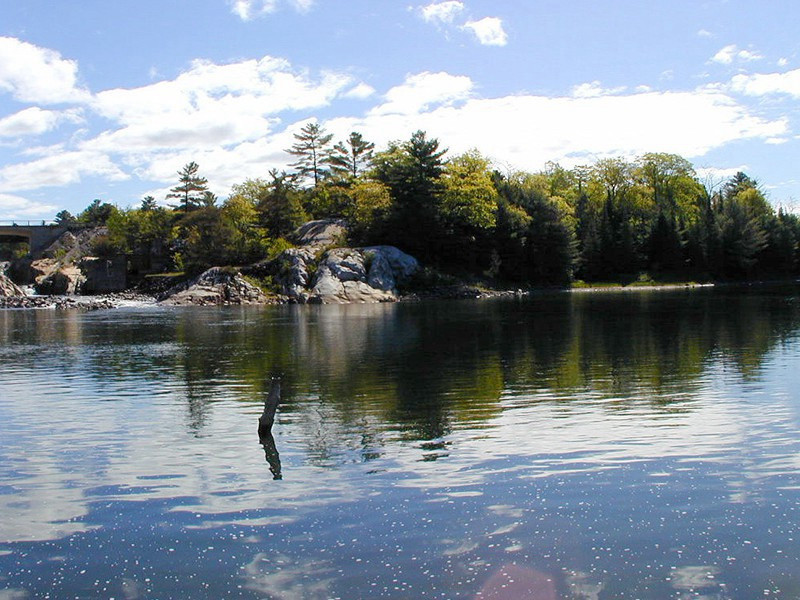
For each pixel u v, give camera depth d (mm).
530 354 29484
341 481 12242
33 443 15664
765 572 8516
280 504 11148
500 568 8742
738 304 59469
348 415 17938
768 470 12406
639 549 9203
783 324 40375
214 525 10352
